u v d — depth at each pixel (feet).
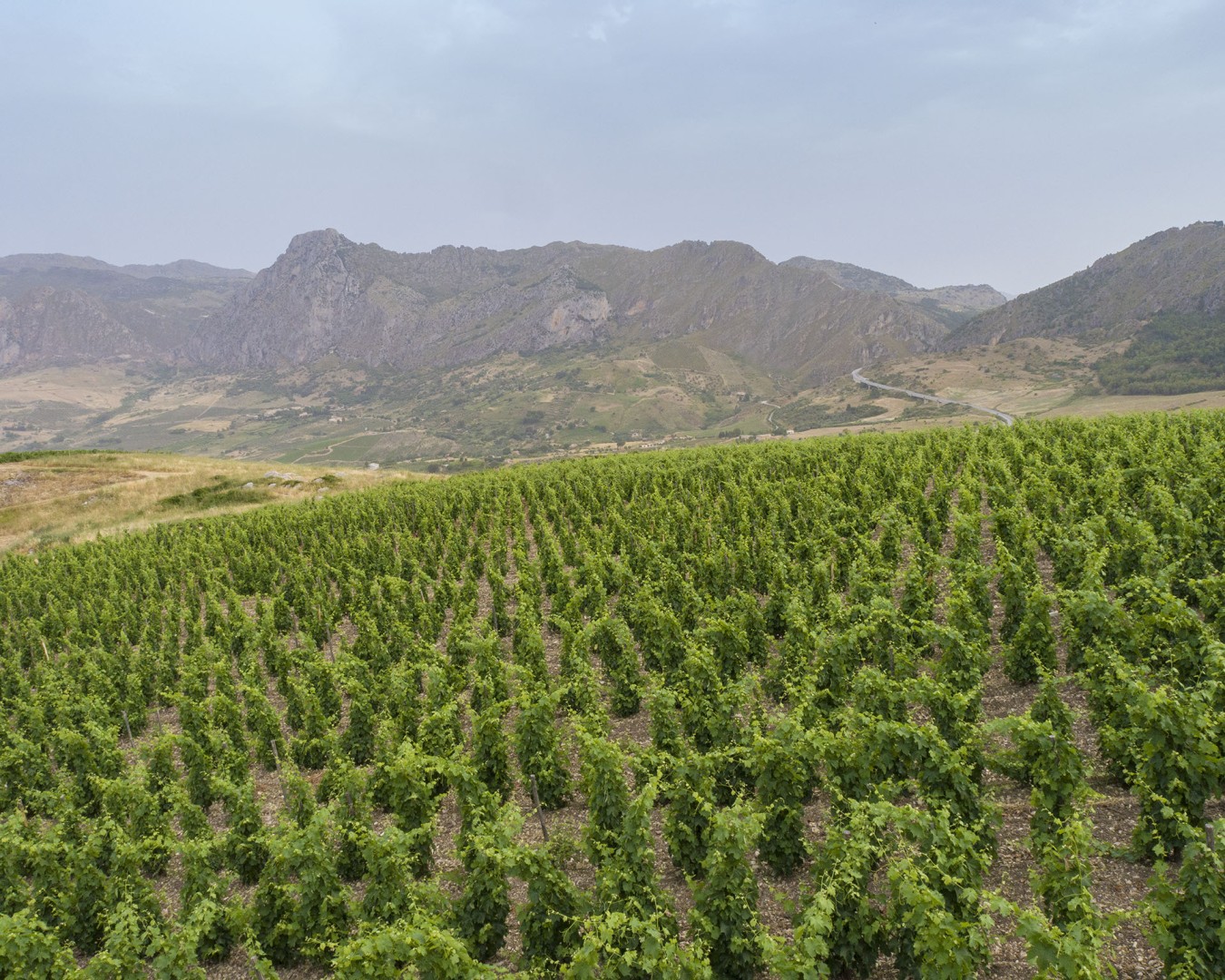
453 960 31.45
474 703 64.23
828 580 73.41
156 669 90.07
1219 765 35.04
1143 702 37.17
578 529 130.82
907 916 29.50
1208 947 28.37
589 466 189.47
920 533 85.56
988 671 60.23
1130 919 33.55
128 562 136.77
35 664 103.09
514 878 46.96
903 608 65.72
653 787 37.91
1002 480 101.14
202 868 43.39
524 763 53.57
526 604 82.89
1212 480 76.48
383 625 93.56
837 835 34.50
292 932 40.75
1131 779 37.63
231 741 67.31
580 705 62.75
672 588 81.76
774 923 38.19
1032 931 27.17
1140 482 86.53
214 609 108.47
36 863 45.96
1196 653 45.83
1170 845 35.40
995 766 41.65
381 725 59.47
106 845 51.57
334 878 41.78
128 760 73.77
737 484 136.87
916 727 40.19
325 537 145.28
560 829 44.70
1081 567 64.18
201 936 42.16
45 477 221.25
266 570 128.26
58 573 139.44
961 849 32.86
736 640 60.75
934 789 38.86
